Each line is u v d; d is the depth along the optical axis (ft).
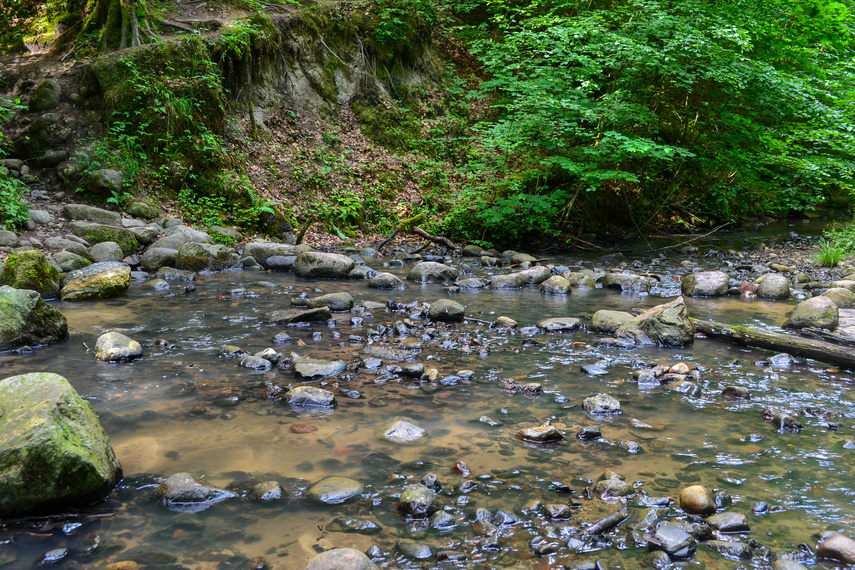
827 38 51.42
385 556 6.52
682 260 35.12
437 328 17.61
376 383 12.58
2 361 13.33
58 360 13.52
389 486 8.09
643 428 10.34
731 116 42.09
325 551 6.36
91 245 26.63
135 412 10.57
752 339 15.99
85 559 6.36
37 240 25.50
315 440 9.57
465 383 12.71
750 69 37.76
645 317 16.96
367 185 41.50
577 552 6.67
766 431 10.33
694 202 47.50
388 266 30.48
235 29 39.11
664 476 8.55
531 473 8.55
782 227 48.32
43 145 31.89
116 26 36.99
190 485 7.70
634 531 7.02
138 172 32.37
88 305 19.35
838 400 11.98
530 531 7.03
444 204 42.39
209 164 35.06
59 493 7.25
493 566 6.37
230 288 22.95
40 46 40.70
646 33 37.50
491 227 38.83
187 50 36.29
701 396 12.17
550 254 37.78
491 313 19.84
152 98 33.63
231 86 39.65
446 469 8.64
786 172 51.88
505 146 36.11
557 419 10.71
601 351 15.55
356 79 47.85
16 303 14.55
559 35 36.01
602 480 8.18
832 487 8.29
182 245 27.22
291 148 41.11
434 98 52.60
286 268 28.07
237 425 10.10
